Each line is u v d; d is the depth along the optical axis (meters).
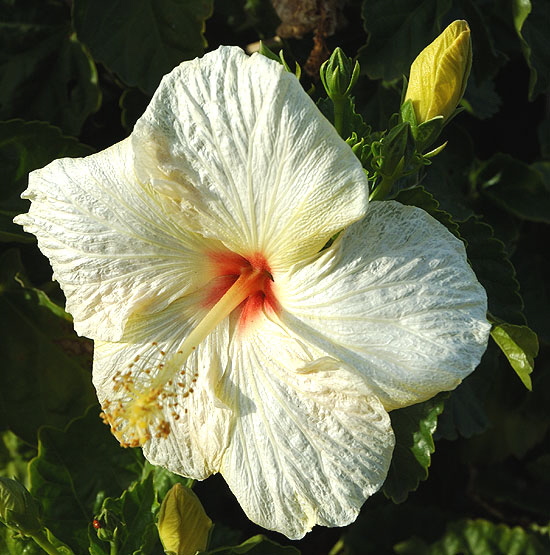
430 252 0.30
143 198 0.33
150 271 0.33
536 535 0.49
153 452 0.33
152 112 0.31
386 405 0.30
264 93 0.29
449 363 0.29
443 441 0.50
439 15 0.41
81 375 0.43
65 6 0.45
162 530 0.34
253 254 0.33
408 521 0.50
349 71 0.34
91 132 0.46
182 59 0.42
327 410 0.31
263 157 0.30
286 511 0.32
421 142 0.34
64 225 0.33
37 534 0.35
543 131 0.47
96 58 0.42
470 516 0.52
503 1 0.43
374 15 0.41
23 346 0.43
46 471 0.39
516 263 0.47
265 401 0.32
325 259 0.31
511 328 0.34
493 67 0.43
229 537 0.45
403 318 0.30
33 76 0.44
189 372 0.33
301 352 0.31
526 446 0.50
